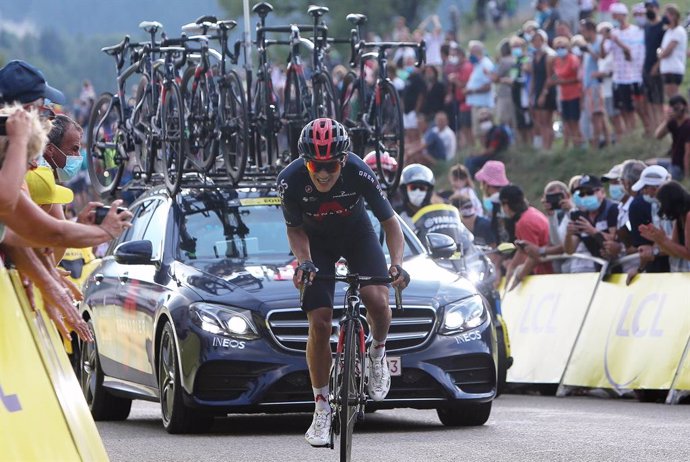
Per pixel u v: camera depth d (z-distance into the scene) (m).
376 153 29.84
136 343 25.52
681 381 29.42
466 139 62.50
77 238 13.52
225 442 22.14
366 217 19.64
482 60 60.84
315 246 19.64
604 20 65.94
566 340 33.66
